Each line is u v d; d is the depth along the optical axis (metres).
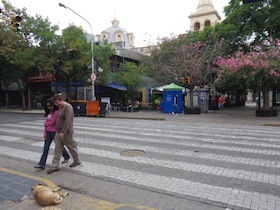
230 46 23.34
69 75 22.33
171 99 21.41
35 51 20.06
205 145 7.86
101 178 4.99
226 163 5.87
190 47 23.44
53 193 3.90
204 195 4.11
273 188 4.37
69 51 20.67
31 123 14.18
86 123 14.21
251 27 21.23
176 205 3.78
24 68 21.61
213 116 18.16
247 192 4.21
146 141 8.56
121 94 29.41
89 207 3.71
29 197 4.06
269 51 15.38
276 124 12.81
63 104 5.29
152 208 3.65
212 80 25.14
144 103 29.05
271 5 20.53
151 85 31.34
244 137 9.29
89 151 7.16
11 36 21.11
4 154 7.04
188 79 19.50
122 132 10.63
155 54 28.03
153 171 5.35
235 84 16.94
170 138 9.12
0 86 32.38
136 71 25.66
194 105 22.72
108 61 22.42
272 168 5.46
